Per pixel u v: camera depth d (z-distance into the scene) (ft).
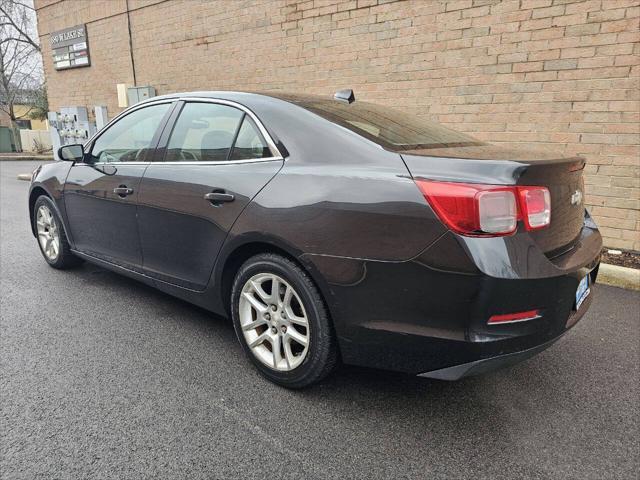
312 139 7.88
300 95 9.54
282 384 8.14
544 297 6.36
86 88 38.63
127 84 34.45
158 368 8.79
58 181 13.06
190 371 8.71
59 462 6.31
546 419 7.52
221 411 7.52
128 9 32.45
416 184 6.44
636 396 8.21
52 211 13.71
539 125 16.88
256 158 8.42
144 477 6.09
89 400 7.72
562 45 15.94
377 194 6.68
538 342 6.51
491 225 6.07
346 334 7.13
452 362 6.42
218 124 9.27
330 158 7.51
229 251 8.40
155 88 32.17
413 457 6.59
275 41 24.39
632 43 14.69
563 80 16.12
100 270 14.53
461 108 18.60
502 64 17.30
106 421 7.20
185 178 9.29
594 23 15.23
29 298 12.11
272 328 8.20
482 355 6.22
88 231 12.30
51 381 8.27
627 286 13.61
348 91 10.07
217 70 27.81
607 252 15.80
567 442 6.98
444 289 6.24
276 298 7.99
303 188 7.44
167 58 30.76
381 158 7.06
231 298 8.71
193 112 9.90
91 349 9.48
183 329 10.46
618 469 6.45
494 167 6.28
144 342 9.82
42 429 6.97
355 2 20.81
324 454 6.60
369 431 7.12
